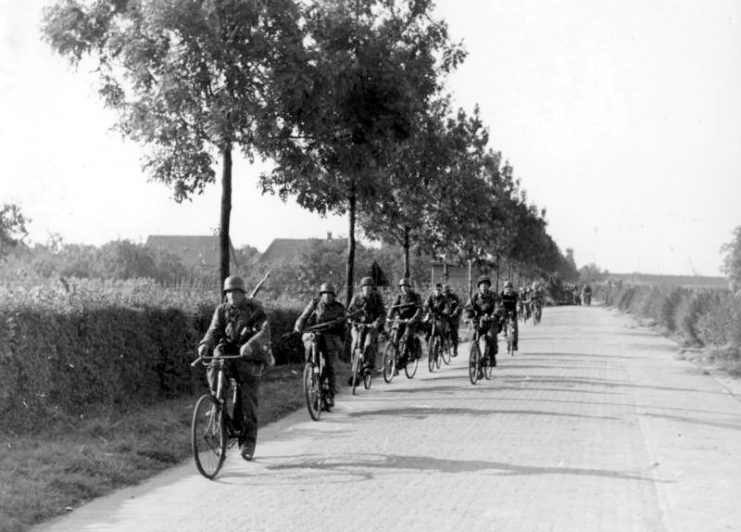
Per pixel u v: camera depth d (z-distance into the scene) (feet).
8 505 19.92
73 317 32.58
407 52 56.13
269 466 26.17
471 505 21.20
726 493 22.50
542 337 100.42
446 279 112.57
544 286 273.54
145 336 38.22
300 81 40.47
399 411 38.27
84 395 33.32
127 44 40.78
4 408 28.55
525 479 24.25
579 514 20.40
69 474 23.41
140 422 32.27
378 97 49.57
